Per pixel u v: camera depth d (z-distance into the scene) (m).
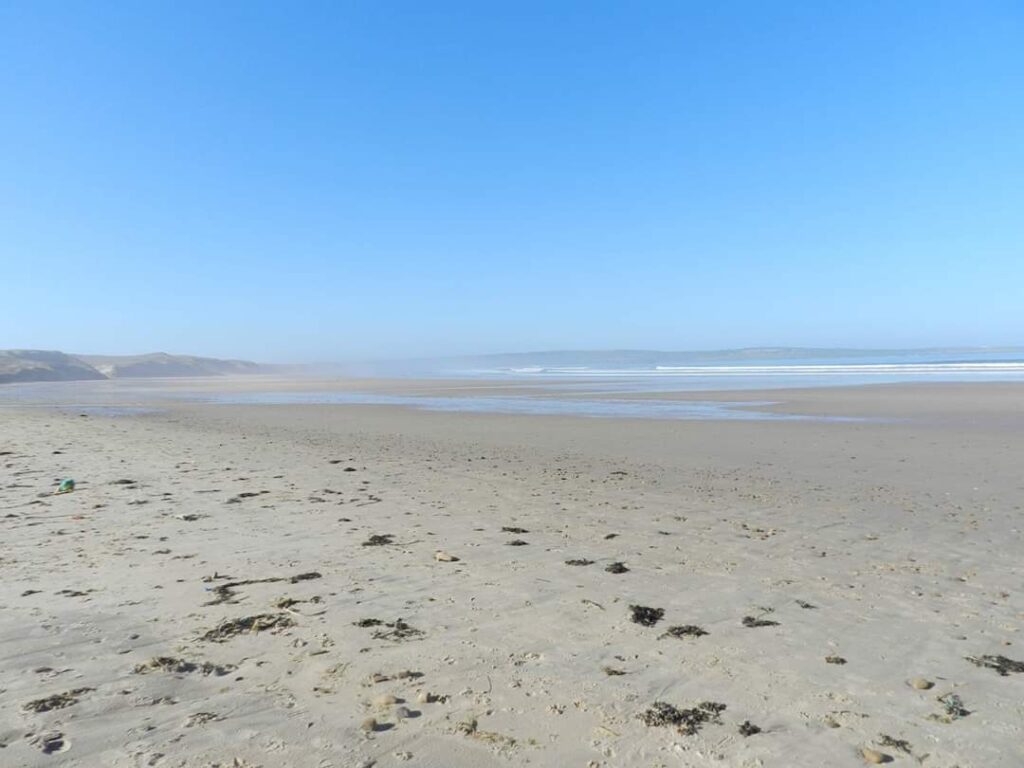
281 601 4.93
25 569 5.71
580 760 2.94
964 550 6.70
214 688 3.54
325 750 2.96
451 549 6.57
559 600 5.08
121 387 60.16
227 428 20.88
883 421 20.41
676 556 6.40
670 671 3.86
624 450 15.11
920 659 4.07
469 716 3.30
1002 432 17.09
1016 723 3.30
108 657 3.91
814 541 7.03
